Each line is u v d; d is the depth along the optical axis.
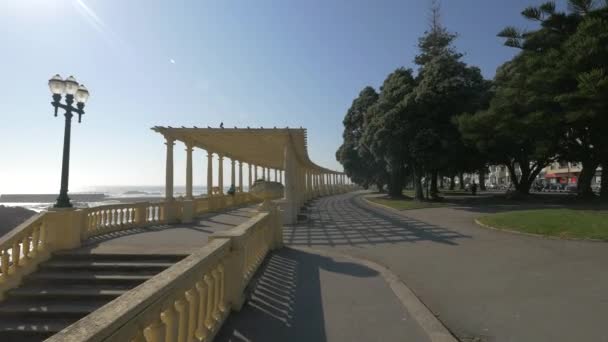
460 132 24.98
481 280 6.70
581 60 18.56
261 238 7.82
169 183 16.33
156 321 2.67
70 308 6.46
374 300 5.56
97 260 8.09
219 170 25.34
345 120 44.22
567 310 5.01
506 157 29.94
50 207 8.90
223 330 4.37
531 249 9.22
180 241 10.06
